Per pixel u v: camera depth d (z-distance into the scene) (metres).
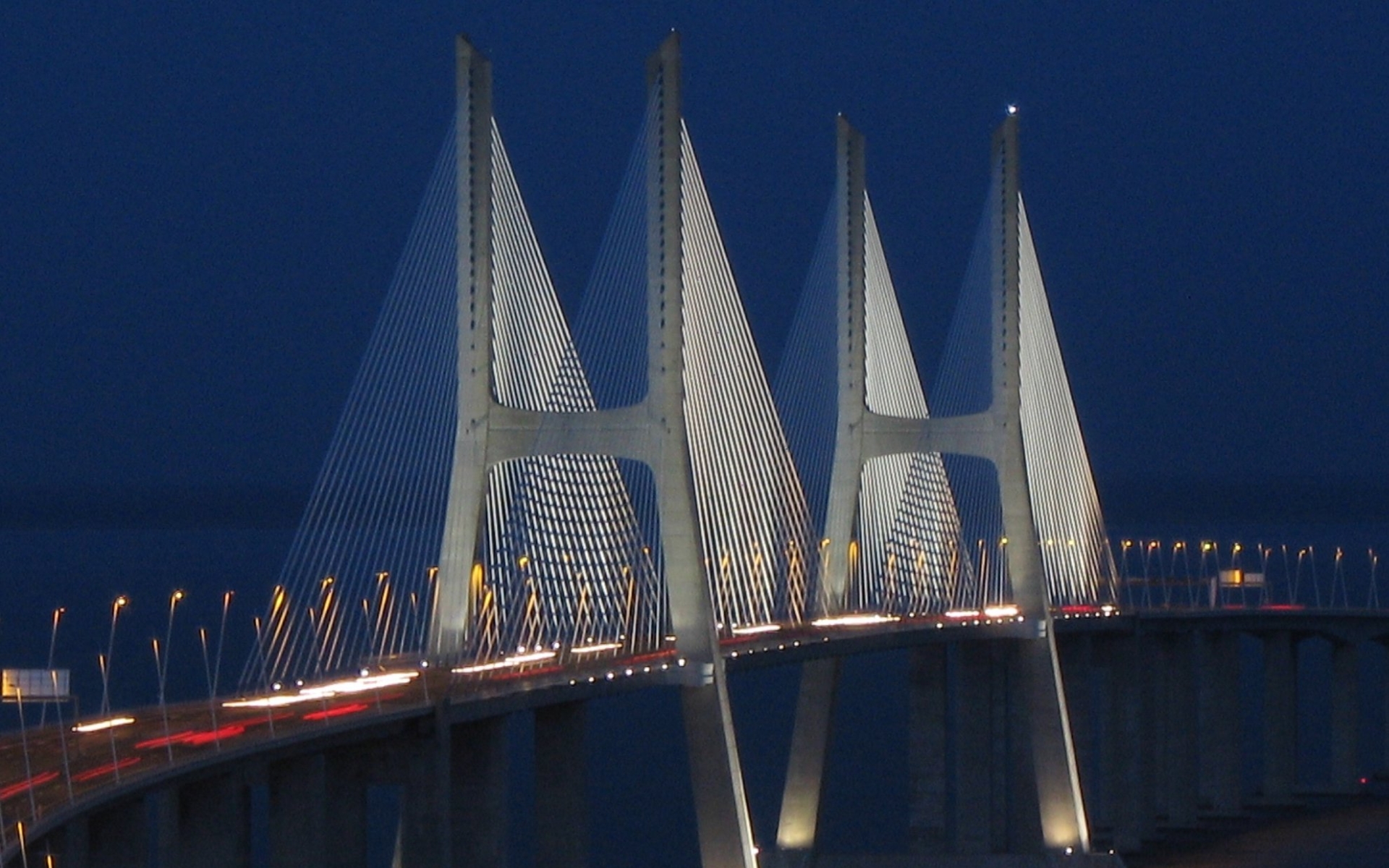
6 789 130.62
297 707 171.75
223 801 147.00
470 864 179.62
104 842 134.75
